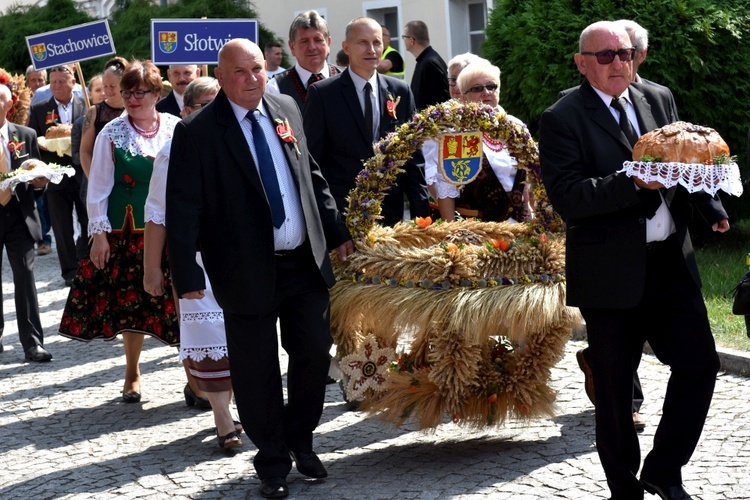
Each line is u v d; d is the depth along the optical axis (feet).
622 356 13.37
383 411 16.74
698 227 30.01
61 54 34.76
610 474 13.58
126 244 20.58
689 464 15.16
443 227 17.95
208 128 15.03
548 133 13.55
